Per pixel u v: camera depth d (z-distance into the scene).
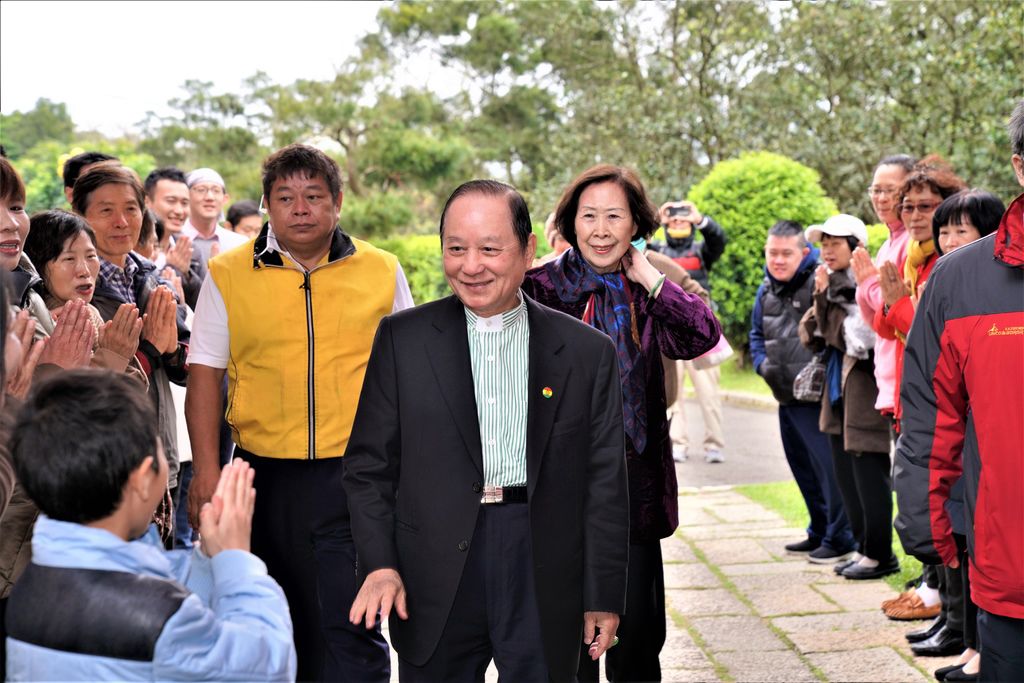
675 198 17.39
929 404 2.72
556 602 2.59
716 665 4.12
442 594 2.56
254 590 1.89
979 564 2.59
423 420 2.59
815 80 17.19
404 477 2.61
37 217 3.39
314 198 3.34
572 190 3.41
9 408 2.16
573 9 22.38
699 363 3.96
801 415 5.64
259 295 3.42
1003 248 2.52
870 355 5.02
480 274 2.51
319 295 3.44
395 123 19.70
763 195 13.25
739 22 18.58
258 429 3.43
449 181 24.02
